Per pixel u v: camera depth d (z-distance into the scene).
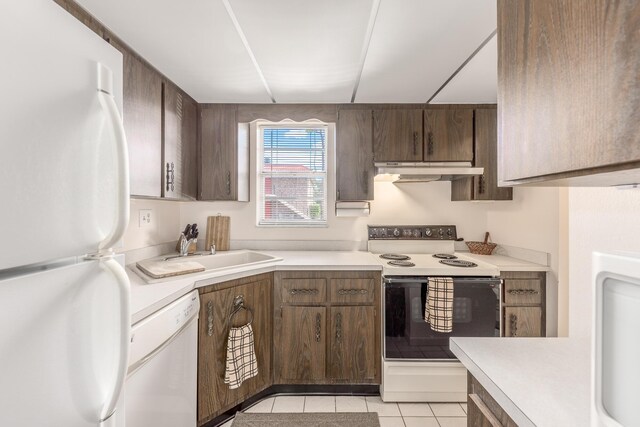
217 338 1.74
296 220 2.79
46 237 0.48
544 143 0.60
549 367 0.79
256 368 1.87
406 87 2.07
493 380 0.73
